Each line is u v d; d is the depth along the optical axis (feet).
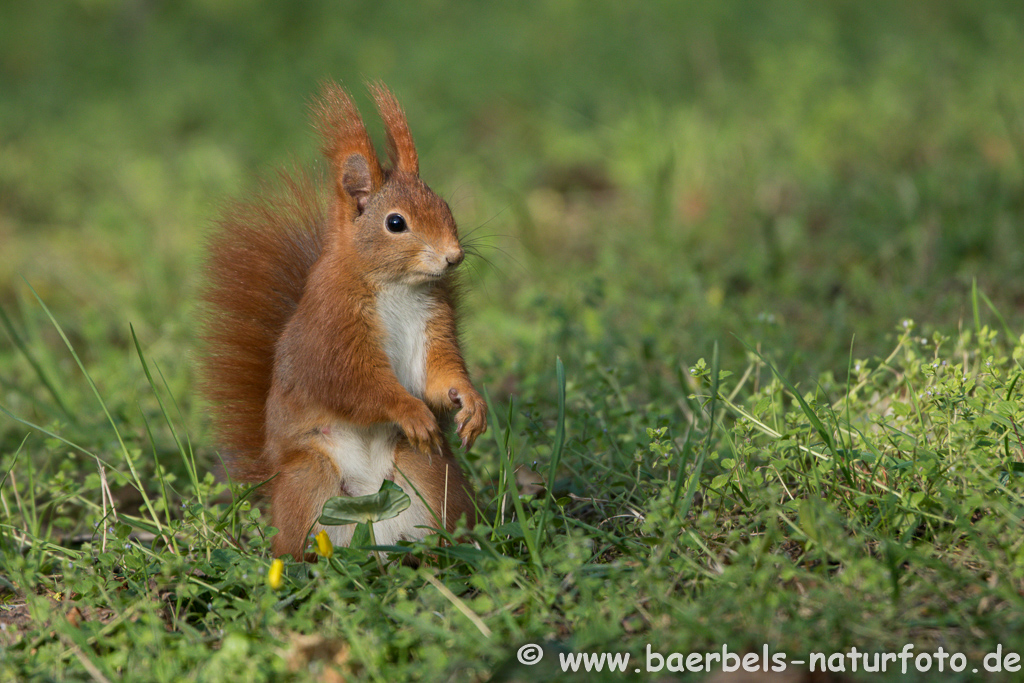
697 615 19.07
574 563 20.57
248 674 18.54
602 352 33.68
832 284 41.68
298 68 80.02
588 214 55.57
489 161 63.67
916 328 33.65
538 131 67.82
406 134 25.54
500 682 18.45
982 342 26.13
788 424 25.39
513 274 48.14
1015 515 21.06
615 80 72.95
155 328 44.42
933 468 22.12
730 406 24.99
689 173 55.77
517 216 52.37
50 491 26.37
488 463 28.58
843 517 22.24
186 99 75.72
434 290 24.85
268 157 64.34
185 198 58.34
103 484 25.40
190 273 47.16
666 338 36.88
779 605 19.17
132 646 20.56
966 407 23.97
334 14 93.40
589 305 37.27
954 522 20.59
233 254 26.58
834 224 48.65
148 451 31.55
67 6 99.04
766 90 66.13
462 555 21.80
